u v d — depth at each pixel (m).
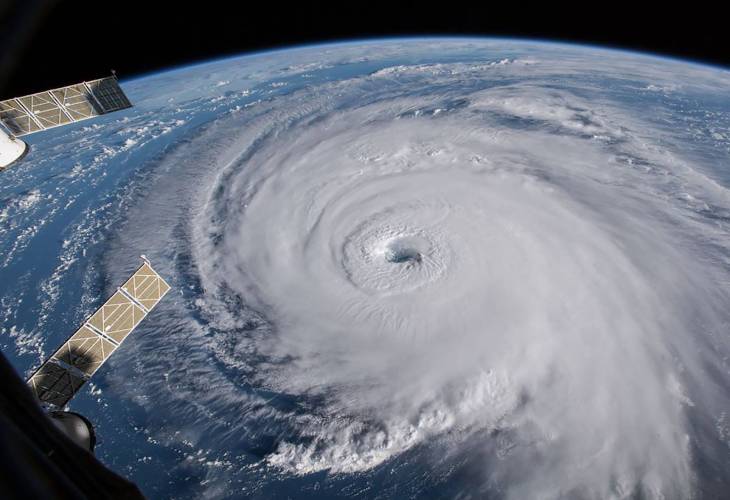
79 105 10.64
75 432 5.25
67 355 8.16
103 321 8.66
